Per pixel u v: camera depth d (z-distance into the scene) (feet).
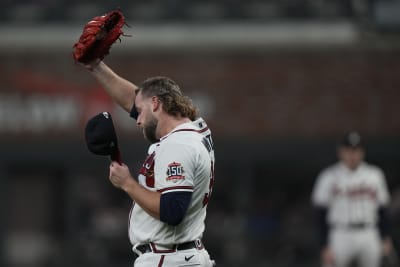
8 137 184.44
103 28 66.64
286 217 180.24
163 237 61.67
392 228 173.17
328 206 131.54
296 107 180.96
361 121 179.83
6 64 184.55
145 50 182.39
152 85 62.69
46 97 183.62
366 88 179.73
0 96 184.34
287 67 181.27
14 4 192.75
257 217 180.65
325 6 185.57
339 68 180.45
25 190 185.88
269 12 186.39
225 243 180.14
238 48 181.78
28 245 185.06
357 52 180.04
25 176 185.88
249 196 180.75
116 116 180.55
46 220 185.57
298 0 187.01
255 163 181.16
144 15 187.42
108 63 182.50
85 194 184.44
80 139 183.21
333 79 180.34
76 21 189.06
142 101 62.80
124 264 182.09
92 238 183.62
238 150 181.16
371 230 131.54
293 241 179.22
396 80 179.22
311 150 180.34
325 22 182.50
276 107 181.06
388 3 165.68
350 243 131.34
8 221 184.55
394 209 175.73
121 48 182.19
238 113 181.37
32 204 185.78
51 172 185.37
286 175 180.96
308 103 180.86
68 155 183.52
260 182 181.27
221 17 185.78
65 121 183.42
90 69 69.41
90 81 182.60
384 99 179.42
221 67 181.78
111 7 190.49
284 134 180.86
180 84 181.88
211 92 181.47
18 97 184.03
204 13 187.01
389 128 179.11
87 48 66.44
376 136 179.52
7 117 184.34
